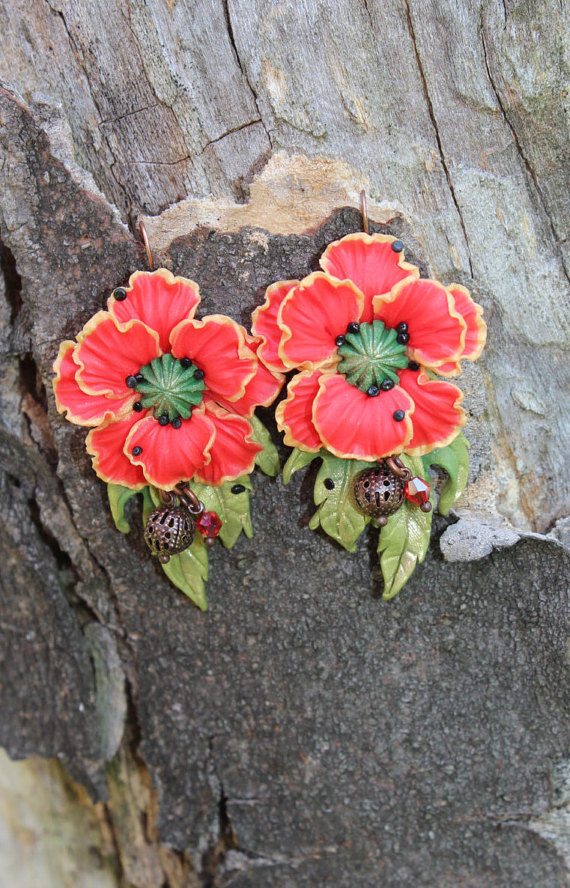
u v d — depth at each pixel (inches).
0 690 11.2
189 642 10.5
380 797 10.8
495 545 9.8
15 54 9.1
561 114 9.3
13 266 9.6
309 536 9.9
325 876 11.2
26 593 10.8
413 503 9.5
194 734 10.9
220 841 11.4
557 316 9.8
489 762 10.6
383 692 10.5
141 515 10.0
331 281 8.7
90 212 9.3
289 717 10.7
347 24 9.0
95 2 8.9
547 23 9.0
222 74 9.2
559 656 10.1
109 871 11.8
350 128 9.3
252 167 9.4
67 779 11.8
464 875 11.0
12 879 11.3
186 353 9.0
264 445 9.4
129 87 9.2
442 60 9.1
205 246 9.4
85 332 8.8
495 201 9.5
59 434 9.8
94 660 11.0
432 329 8.9
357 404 9.1
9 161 9.2
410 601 10.1
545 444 10.2
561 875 11.0
